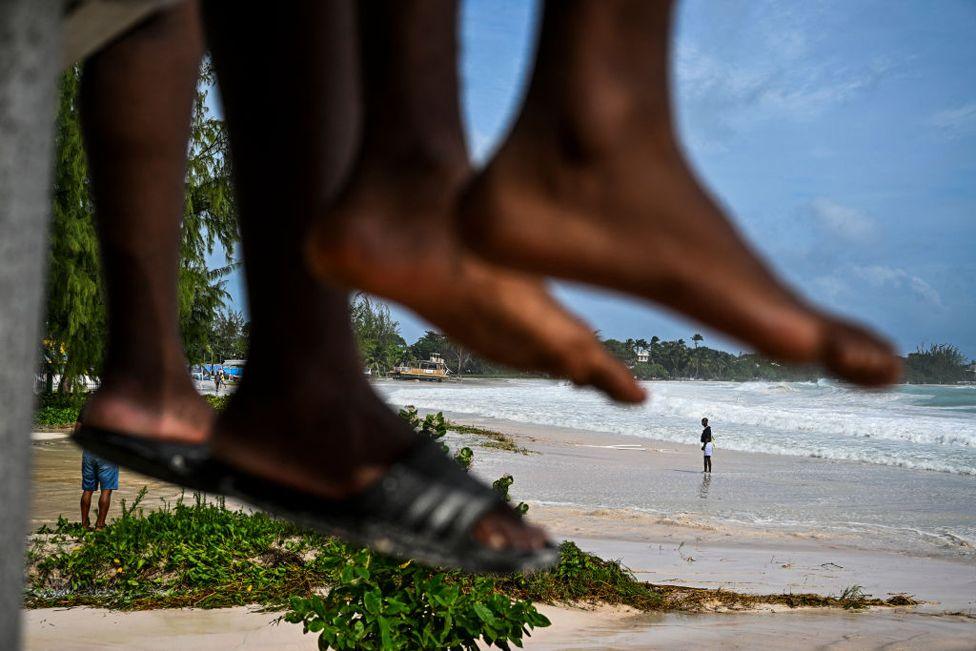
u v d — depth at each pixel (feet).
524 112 2.78
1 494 2.74
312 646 19.75
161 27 4.55
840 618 29.14
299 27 3.96
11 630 2.80
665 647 23.79
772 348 2.63
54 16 2.88
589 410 182.91
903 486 73.26
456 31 3.24
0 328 2.72
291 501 4.00
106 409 4.66
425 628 14.79
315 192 4.01
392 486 3.75
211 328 86.63
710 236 2.68
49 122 2.88
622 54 2.69
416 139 3.12
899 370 2.55
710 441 81.05
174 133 4.65
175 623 20.97
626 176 2.67
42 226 2.88
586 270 2.72
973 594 34.60
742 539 46.73
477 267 3.10
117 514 38.37
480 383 427.33
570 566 29.37
